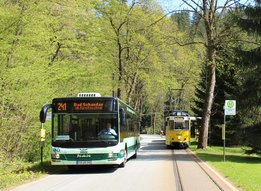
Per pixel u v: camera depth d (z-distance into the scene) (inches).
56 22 1042.1
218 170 812.0
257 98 1160.2
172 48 2087.8
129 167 871.1
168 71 2210.9
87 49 1327.5
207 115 1528.1
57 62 1069.1
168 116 1846.7
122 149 808.9
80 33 1336.1
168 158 1135.6
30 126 915.4
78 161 750.5
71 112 765.3
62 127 763.4
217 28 1440.7
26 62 865.5
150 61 2039.9
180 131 1763.0
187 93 3353.8
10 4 856.3
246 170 821.9
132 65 1945.1
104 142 757.3
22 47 845.2
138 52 1932.8
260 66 1143.0
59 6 1122.7
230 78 1929.1
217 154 1328.7
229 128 1958.7
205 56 1775.3
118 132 767.7
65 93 1173.7
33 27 864.3
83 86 1344.7
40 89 885.2
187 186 581.0
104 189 556.4
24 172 730.8
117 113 770.2
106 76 1531.7
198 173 753.0
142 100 3452.3
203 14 1448.1
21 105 871.1
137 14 1775.3
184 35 1541.6
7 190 541.6
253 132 1170.6
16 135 900.6
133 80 2073.1
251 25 1168.2
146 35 1871.3
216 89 1980.8
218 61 1457.9
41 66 891.4
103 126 765.9
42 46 949.2
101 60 1533.0
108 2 1641.2
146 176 708.0
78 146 753.0
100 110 767.7
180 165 917.2
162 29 1872.5
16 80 834.2
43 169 789.9
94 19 1384.1
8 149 884.6
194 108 2272.4
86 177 697.6
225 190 542.3
